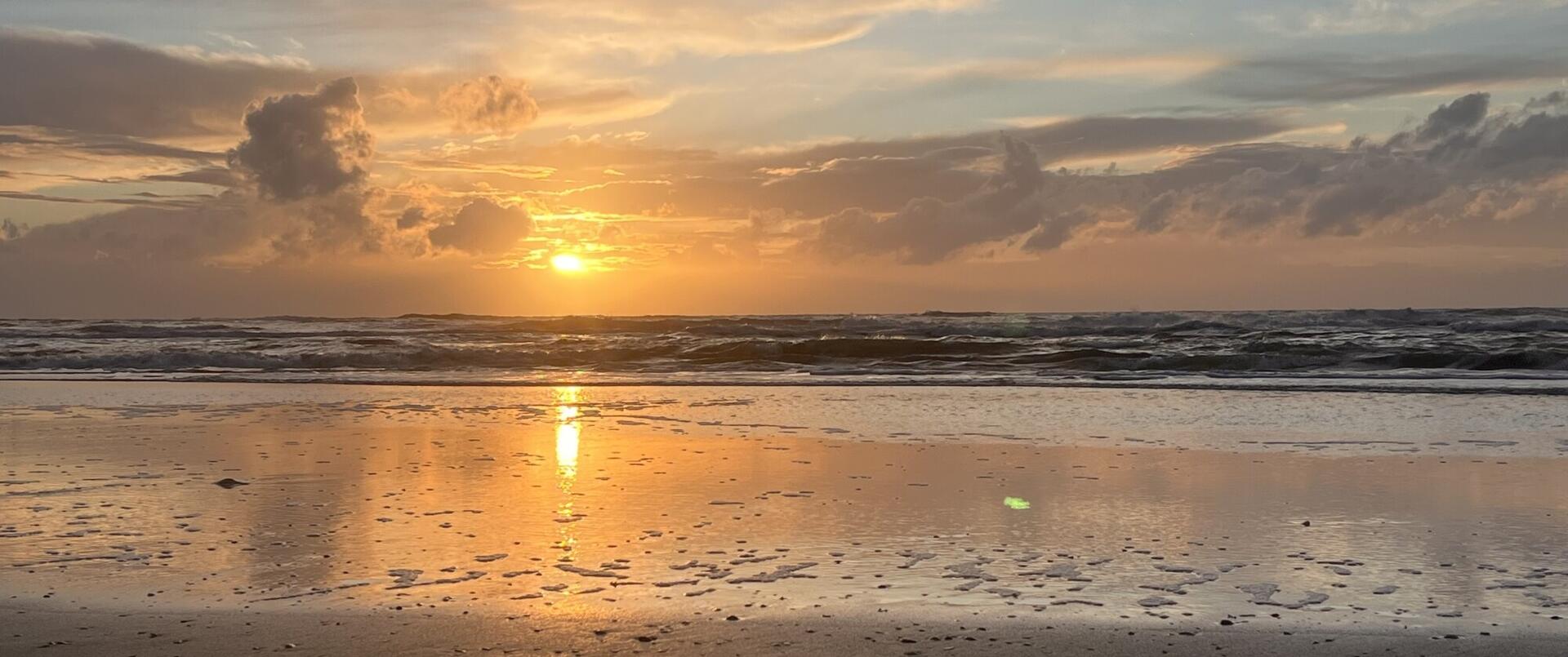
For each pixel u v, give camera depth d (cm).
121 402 1934
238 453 1230
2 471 1100
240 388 2272
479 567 699
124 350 3419
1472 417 1591
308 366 3053
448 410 1781
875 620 586
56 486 1006
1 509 891
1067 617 590
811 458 1191
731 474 1075
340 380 2502
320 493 966
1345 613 595
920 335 4434
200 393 2161
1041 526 821
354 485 1011
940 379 2439
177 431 1460
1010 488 991
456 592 642
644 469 1107
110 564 707
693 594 637
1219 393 2030
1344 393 2003
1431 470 1090
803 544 763
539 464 1148
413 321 6750
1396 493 956
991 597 629
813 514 870
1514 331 3966
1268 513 871
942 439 1359
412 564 707
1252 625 574
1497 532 791
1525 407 1722
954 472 1091
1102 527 817
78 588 650
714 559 721
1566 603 609
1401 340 3378
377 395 2094
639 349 3203
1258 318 5475
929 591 643
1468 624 573
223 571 688
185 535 790
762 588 650
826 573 684
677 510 887
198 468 1113
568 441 1348
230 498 941
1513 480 1023
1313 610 600
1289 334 3816
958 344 3216
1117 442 1330
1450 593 633
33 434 1421
